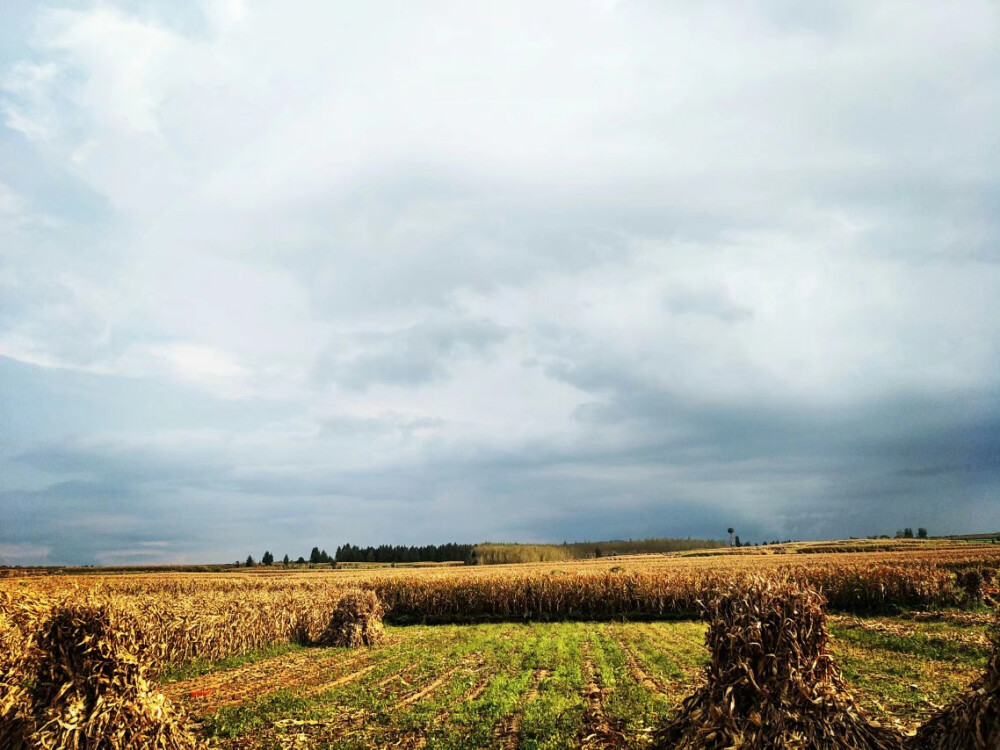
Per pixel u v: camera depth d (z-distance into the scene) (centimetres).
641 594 2883
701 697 809
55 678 843
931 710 1026
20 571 5750
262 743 1013
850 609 2734
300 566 11281
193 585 4144
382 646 2139
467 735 1001
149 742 851
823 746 714
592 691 1250
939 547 7750
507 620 2922
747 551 9056
